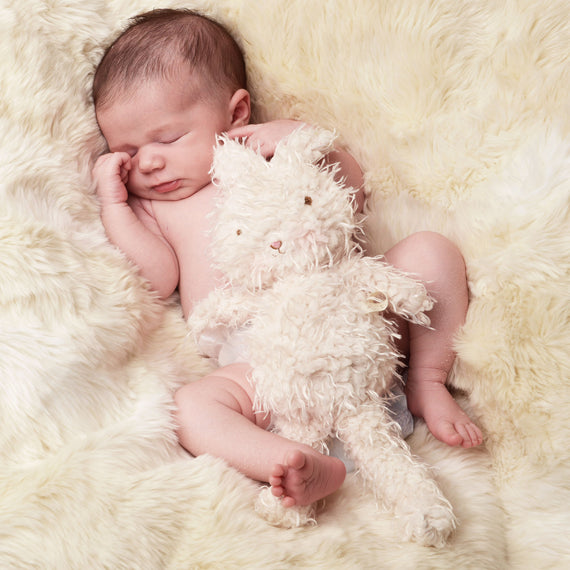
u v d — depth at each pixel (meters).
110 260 1.40
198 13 1.70
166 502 1.08
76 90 1.58
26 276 1.20
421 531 1.11
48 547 1.01
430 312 1.37
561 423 1.25
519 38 1.48
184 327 1.53
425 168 1.54
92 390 1.21
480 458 1.34
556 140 1.38
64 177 1.44
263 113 1.72
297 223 1.30
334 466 1.13
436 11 1.51
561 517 1.23
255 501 1.14
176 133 1.57
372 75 1.58
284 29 1.64
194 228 1.57
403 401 1.37
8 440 1.12
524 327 1.29
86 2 1.62
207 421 1.24
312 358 1.21
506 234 1.35
